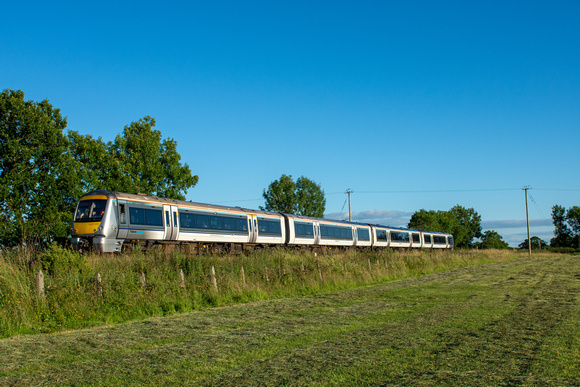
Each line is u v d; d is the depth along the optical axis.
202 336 9.16
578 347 7.68
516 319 10.53
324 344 8.20
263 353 7.60
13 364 7.08
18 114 29.30
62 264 13.59
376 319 10.90
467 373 6.23
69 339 8.95
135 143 37.88
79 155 37.12
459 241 98.31
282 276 18.28
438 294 16.33
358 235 43.16
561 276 24.38
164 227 24.12
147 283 13.69
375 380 5.98
